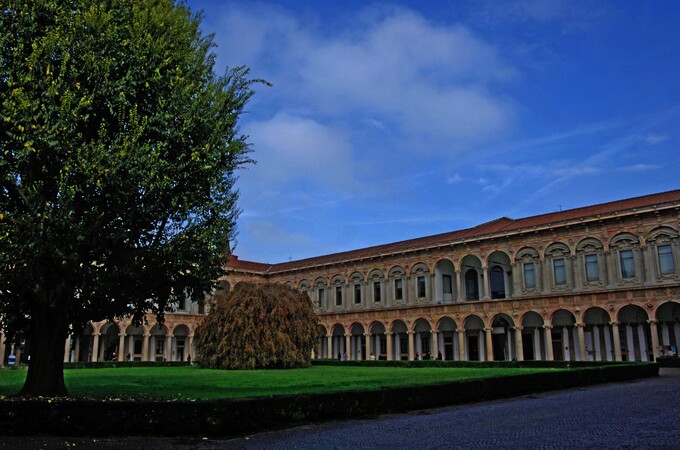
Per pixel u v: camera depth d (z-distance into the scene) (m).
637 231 46.16
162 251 18.25
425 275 60.09
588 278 48.75
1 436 14.30
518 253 53.41
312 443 13.34
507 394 23.69
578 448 11.70
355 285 66.62
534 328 52.53
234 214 20.83
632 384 28.09
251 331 46.38
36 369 18.59
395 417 17.83
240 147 20.70
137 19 18.47
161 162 17.34
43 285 17.23
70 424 14.44
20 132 15.85
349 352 64.94
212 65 21.09
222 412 14.75
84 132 17.70
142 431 14.48
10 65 16.38
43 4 17.09
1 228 15.77
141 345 67.00
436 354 56.94
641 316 46.34
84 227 16.31
